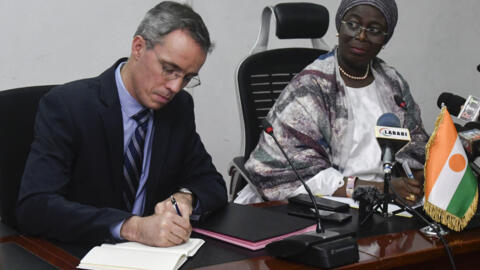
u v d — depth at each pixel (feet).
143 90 5.05
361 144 7.16
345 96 7.16
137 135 5.53
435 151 5.03
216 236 4.58
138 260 4.00
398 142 5.14
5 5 9.46
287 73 8.36
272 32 11.86
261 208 5.32
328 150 7.04
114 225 4.46
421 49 13.21
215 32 11.28
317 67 7.27
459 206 4.93
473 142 5.34
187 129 5.89
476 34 13.73
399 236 4.75
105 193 5.39
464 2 13.50
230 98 11.64
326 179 6.38
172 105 5.79
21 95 5.54
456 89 13.74
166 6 4.88
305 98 6.98
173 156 5.72
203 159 5.99
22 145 5.43
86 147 5.25
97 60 10.30
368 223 5.10
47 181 4.90
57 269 3.99
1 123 5.34
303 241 4.02
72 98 5.26
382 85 7.55
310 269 4.00
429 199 4.95
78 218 4.53
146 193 5.62
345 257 4.06
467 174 4.99
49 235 4.65
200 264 4.07
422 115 13.44
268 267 4.02
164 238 4.24
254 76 8.16
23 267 4.02
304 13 8.24
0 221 5.41
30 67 9.80
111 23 10.30
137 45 4.96
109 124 5.29
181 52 4.76
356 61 7.16
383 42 7.14
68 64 10.08
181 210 4.80
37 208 4.71
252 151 7.59
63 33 9.95
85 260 4.04
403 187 5.92
